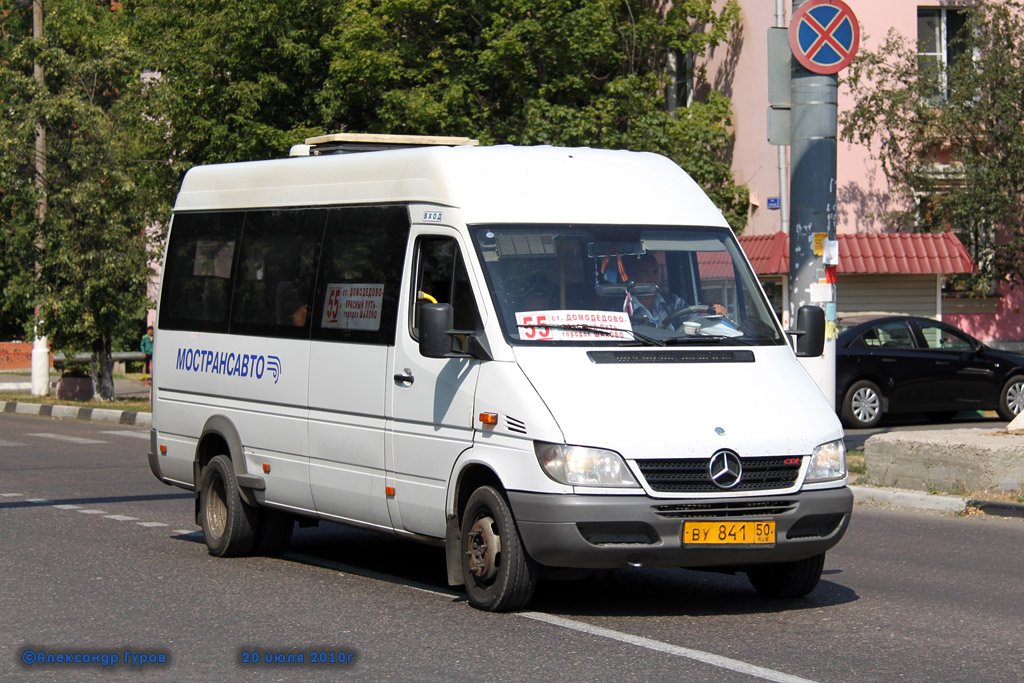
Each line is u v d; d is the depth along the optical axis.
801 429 8.33
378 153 9.92
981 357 22.58
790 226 16.66
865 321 22.19
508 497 8.09
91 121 29.58
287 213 10.79
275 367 10.62
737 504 8.01
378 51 26.31
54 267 29.98
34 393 33.47
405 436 9.13
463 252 8.83
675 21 27.62
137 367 47.09
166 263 12.40
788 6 26.06
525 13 26.06
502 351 8.40
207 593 9.35
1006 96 23.94
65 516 13.34
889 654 7.46
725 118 27.81
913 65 25.14
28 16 40.66
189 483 11.82
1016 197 24.45
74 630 8.13
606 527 7.80
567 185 9.33
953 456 14.05
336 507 9.93
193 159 29.34
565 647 7.55
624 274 8.99
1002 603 9.09
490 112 27.28
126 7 32.69
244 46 28.03
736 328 9.10
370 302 9.66
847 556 11.12
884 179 25.84
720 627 8.20
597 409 8.01
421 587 9.60
